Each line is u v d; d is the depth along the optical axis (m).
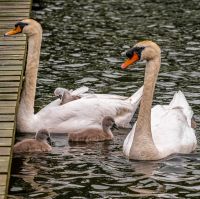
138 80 18.78
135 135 13.80
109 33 23.31
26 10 24.06
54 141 15.01
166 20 25.03
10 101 15.41
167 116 14.78
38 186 12.50
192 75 19.08
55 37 22.75
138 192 12.23
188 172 13.18
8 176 11.86
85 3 27.56
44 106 16.80
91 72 19.38
